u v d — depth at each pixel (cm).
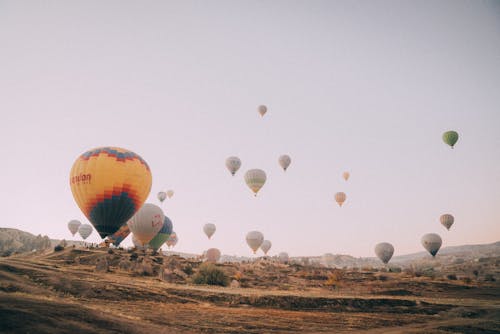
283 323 2239
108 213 4175
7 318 1152
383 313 2934
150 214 6606
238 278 5628
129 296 2798
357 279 6844
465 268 13888
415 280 6731
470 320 2628
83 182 4112
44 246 17838
